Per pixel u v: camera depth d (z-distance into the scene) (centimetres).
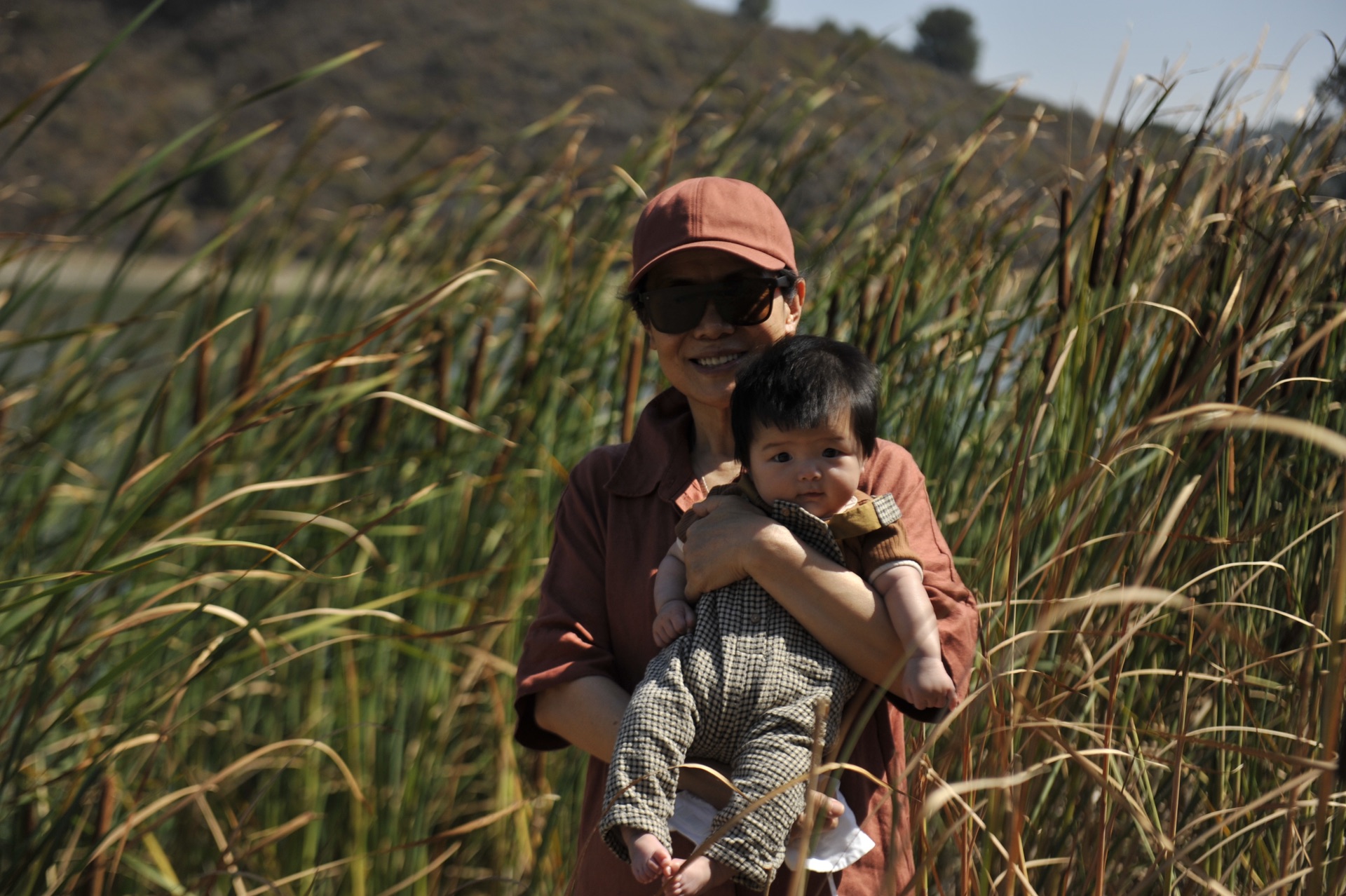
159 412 315
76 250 250
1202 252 230
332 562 319
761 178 329
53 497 330
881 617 151
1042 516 190
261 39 3941
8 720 231
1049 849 206
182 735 311
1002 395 265
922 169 319
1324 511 208
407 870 299
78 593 273
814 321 295
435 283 333
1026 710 162
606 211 349
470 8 4056
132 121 3519
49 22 3841
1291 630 213
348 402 299
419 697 311
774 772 144
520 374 324
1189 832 203
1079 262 241
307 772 306
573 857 273
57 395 307
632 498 178
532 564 301
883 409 259
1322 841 124
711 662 153
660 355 184
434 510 323
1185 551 213
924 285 288
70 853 270
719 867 141
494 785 322
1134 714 221
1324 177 222
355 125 3550
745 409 163
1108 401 232
